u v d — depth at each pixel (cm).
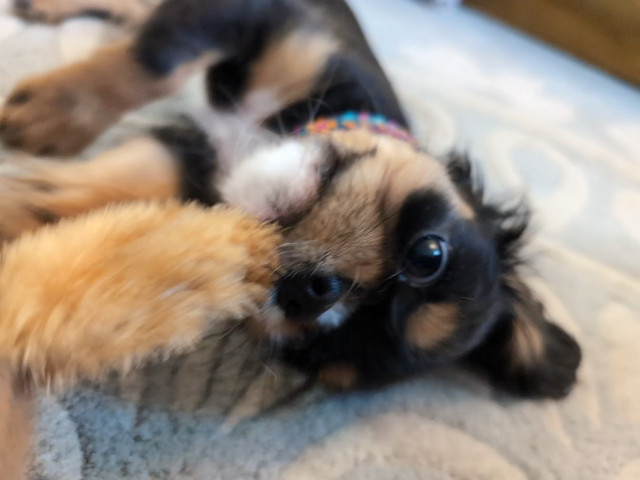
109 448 16
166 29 21
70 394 16
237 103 23
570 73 47
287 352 20
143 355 11
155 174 17
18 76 25
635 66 47
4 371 10
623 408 23
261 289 13
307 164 18
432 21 47
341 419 20
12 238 12
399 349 19
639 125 42
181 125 22
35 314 10
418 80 37
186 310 11
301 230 17
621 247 30
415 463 19
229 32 22
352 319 19
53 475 15
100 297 10
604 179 35
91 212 13
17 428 11
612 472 20
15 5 28
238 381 19
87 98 19
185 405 18
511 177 32
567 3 49
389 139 21
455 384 22
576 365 23
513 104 39
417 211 18
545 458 20
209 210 13
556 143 36
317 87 23
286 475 17
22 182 14
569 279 28
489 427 21
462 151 28
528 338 22
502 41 48
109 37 28
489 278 20
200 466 17
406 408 21
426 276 18
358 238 17
